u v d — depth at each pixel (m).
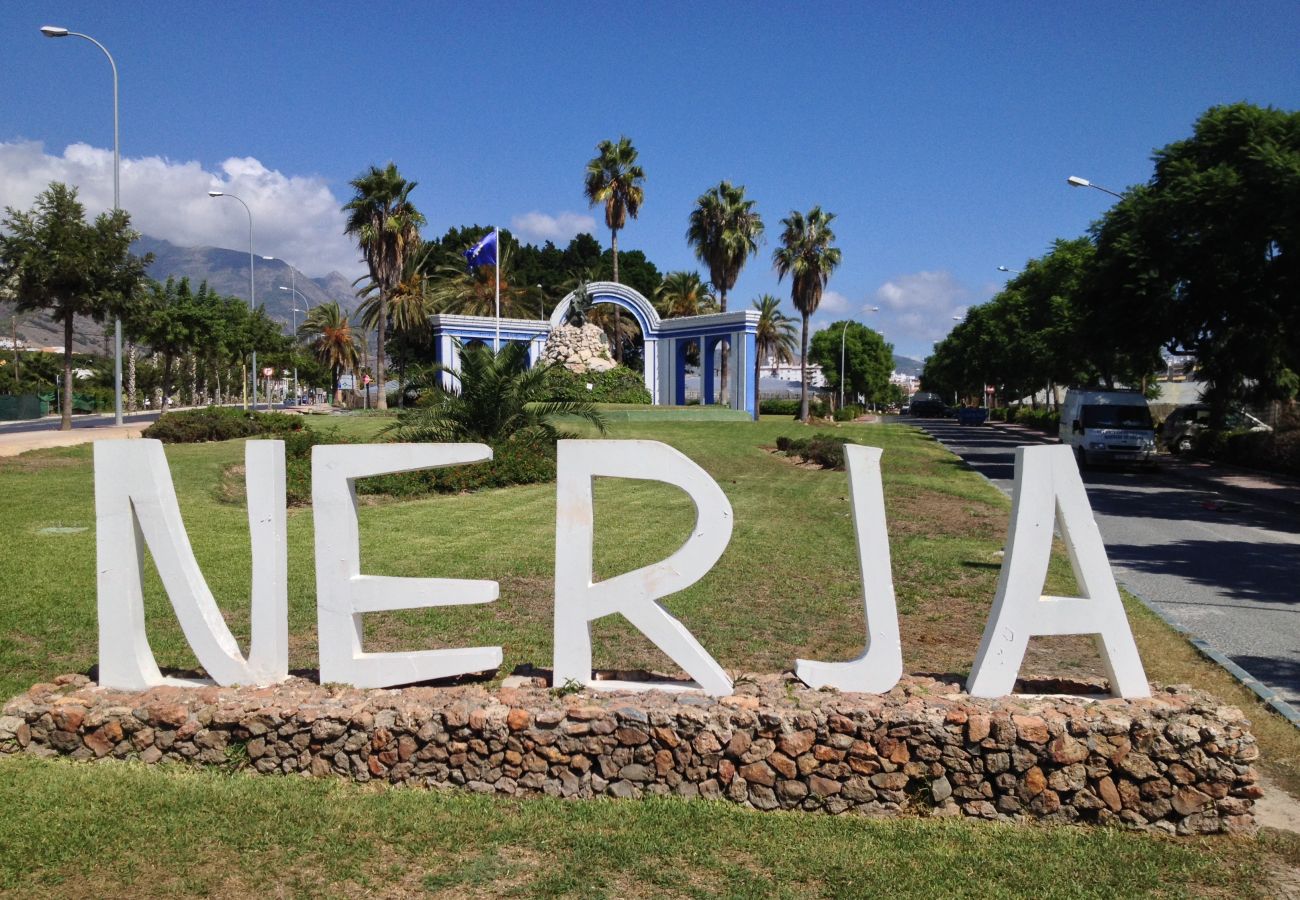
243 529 11.41
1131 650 4.57
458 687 4.84
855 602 8.23
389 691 4.77
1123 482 21.88
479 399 17.62
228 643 5.00
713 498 4.60
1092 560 4.58
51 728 4.69
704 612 7.77
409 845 3.86
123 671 4.89
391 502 14.34
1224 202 20.95
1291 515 15.92
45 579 8.29
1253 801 4.18
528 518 12.74
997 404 99.19
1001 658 4.57
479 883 3.56
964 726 4.26
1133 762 4.20
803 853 3.84
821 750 4.26
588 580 4.74
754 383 43.09
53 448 20.55
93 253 27.27
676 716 4.33
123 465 4.84
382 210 41.19
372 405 57.03
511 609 7.77
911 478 19.84
